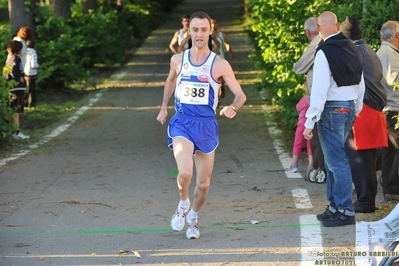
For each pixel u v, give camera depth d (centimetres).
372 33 2444
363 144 1923
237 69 5984
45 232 1858
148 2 10200
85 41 6003
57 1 6175
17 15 4869
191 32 1669
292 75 3100
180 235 1809
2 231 1870
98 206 2123
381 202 2095
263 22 3569
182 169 1653
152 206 2117
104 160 2858
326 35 1798
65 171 2648
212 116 1694
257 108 4122
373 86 1928
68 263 1605
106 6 8050
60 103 4591
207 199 2189
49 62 4753
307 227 1834
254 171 2605
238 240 1747
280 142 3161
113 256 1647
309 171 2391
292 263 1566
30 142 3262
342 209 1830
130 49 7788
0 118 3138
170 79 1764
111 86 5294
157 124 3734
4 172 2628
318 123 1822
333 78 1759
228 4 13462
